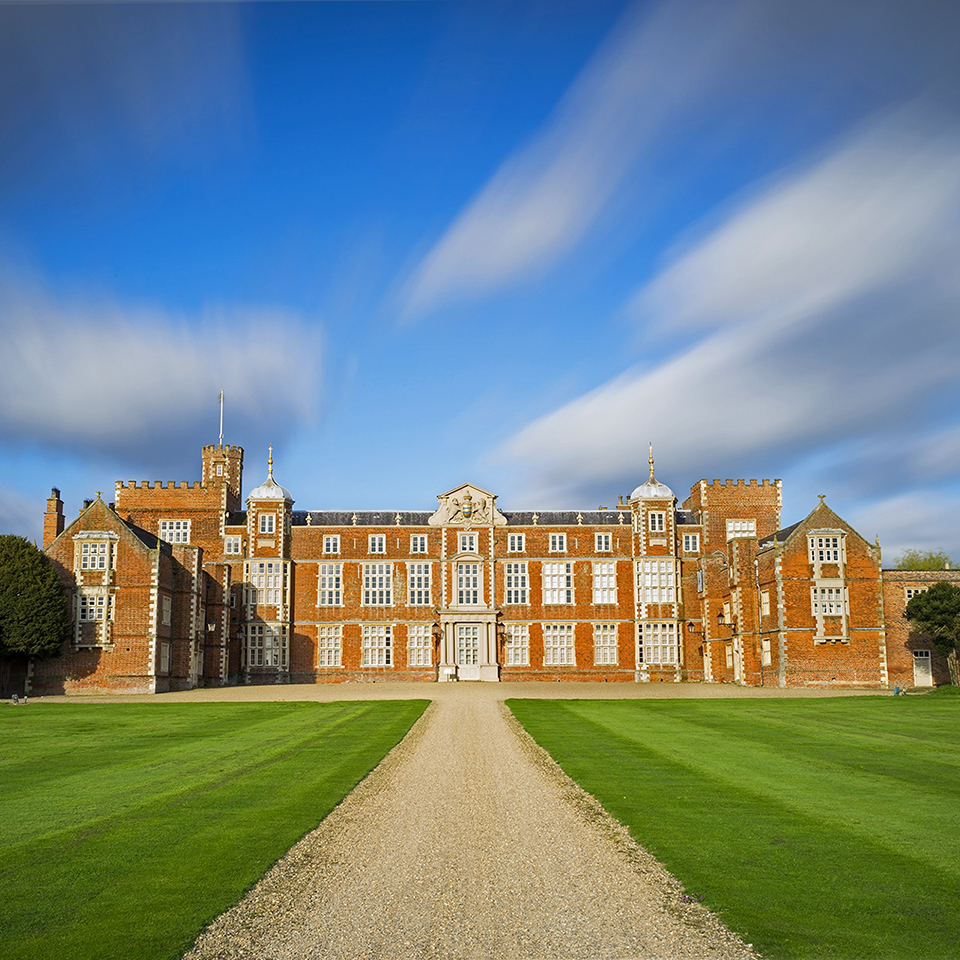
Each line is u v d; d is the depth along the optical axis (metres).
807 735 36.72
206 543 87.75
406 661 87.44
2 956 13.23
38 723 42.72
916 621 67.81
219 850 18.47
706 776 26.81
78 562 68.94
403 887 16.31
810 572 73.12
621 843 19.14
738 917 14.70
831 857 17.89
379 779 26.70
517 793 24.53
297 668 86.75
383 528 89.12
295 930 14.27
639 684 80.12
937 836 19.47
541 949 13.54
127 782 25.86
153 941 13.78
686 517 95.56
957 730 38.38
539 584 88.50
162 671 69.94
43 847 18.62
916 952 13.35
